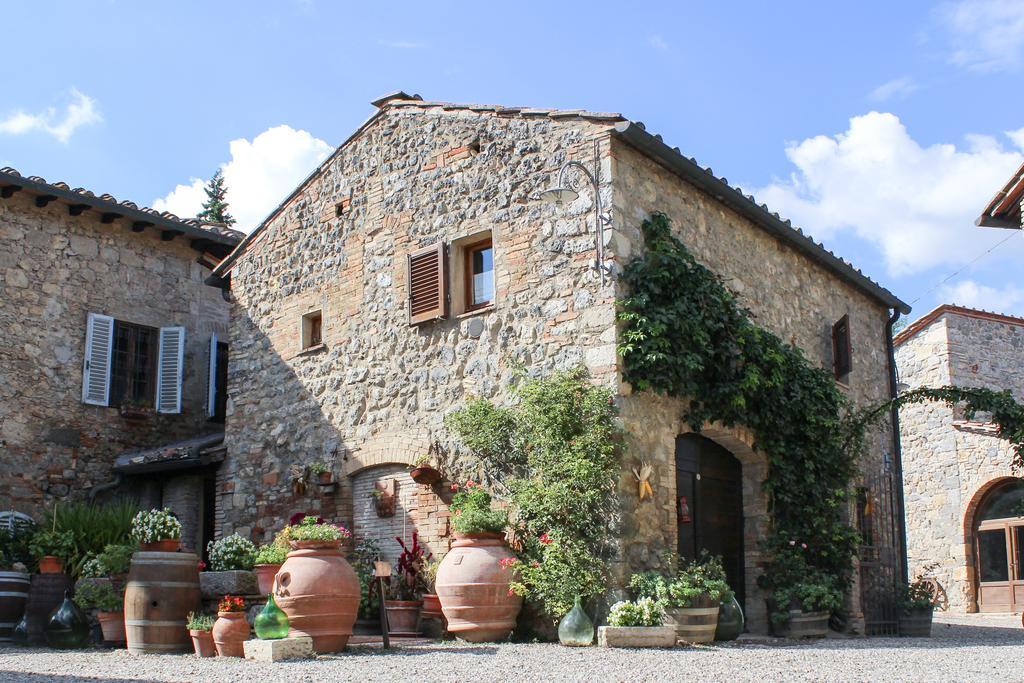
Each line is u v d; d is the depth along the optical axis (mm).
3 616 10305
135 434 15023
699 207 11258
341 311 12414
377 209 12266
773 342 11328
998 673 6863
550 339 10203
